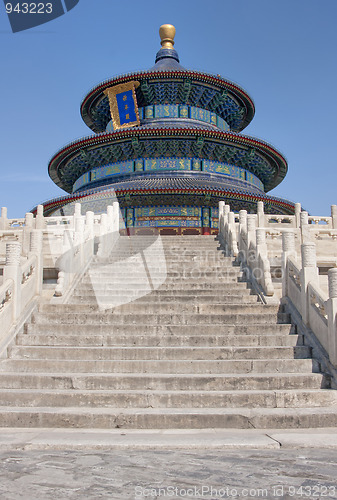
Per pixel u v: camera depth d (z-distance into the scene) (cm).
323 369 1107
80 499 493
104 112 5431
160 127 4344
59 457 682
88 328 1289
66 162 5053
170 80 4975
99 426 888
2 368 1122
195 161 4606
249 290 1608
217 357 1159
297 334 1253
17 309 1279
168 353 1161
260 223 2312
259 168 5100
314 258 1274
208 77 4966
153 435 821
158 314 1359
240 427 888
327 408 955
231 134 4488
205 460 661
